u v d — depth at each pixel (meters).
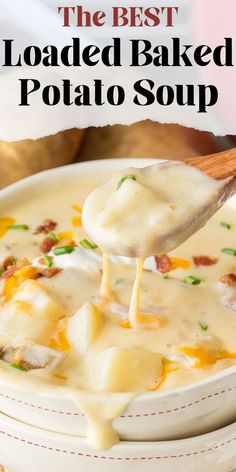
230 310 0.48
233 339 0.47
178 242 0.45
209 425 0.45
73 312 0.47
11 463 0.48
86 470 0.46
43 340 0.46
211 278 0.51
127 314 0.47
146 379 0.44
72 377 0.45
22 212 0.55
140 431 0.44
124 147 0.66
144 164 0.56
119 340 0.46
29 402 0.44
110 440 0.44
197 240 0.53
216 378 0.43
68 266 0.50
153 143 0.66
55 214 0.55
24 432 0.45
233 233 0.54
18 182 0.55
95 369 0.45
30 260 0.52
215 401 0.44
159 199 0.45
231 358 0.46
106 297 0.48
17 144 0.61
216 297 0.49
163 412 0.43
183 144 0.66
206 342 0.46
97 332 0.46
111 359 0.44
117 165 0.57
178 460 0.46
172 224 0.45
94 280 0.50
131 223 0.45
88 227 0.45
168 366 0.45
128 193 0.45
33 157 0.62
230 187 0.47
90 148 0.66
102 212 0.45
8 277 0.50
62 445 0.44
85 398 0.42
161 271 0.51
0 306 0.48
